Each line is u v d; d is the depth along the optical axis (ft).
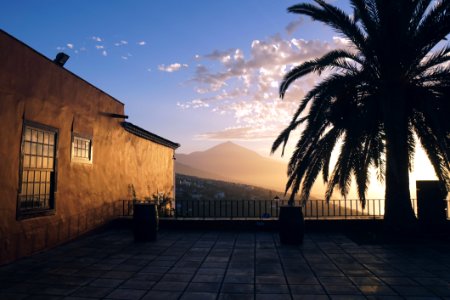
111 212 39.63
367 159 36.27
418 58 33.14
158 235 34.60
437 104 29.37
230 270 21.66
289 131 35.47
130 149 46.06
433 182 34.76
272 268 22.15
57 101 29.37
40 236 26.76
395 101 32.24
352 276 20.33
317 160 33.88
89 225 34.58
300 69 34.50
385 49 32.42
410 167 39.04
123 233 36.09
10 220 23.54
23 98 25.08
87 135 34.42
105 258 24.93
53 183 28.71
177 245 29.66
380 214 37.70
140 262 23.72
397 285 18.62
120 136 42.73
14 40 24.25
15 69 24.32
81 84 33.50
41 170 27.27
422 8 33.19
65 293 17.40
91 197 35.14
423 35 31.35
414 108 34.47
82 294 17.28
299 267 22.36
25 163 25.36
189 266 22.67
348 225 36.27
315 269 21.88
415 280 19.49
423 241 30.86
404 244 29.63
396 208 34.01
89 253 26.58
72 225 31.45
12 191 23.77
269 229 36.83
